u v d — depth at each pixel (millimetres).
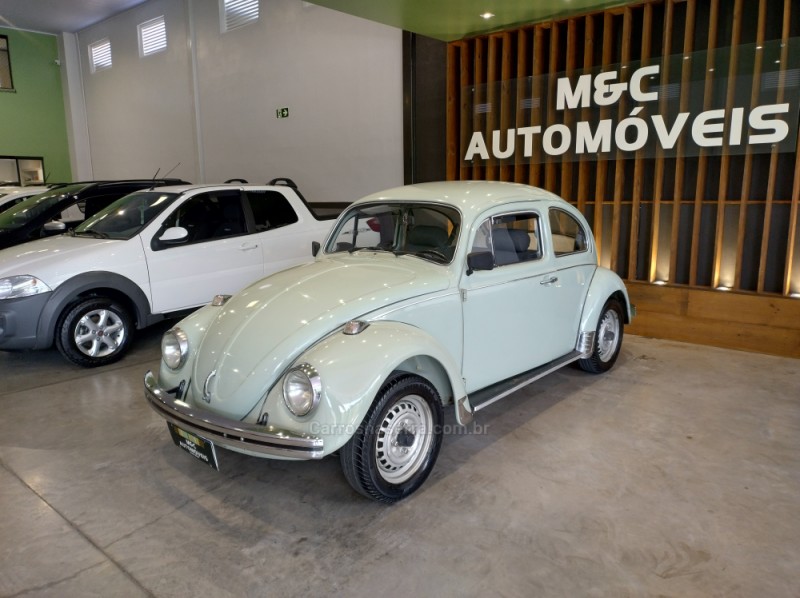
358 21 8031
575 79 5820
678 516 2637
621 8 5508
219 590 2199
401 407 2742
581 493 2846
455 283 3182
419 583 2221
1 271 4434
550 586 2191
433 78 7305
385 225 3646
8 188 8148
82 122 14109
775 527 2549
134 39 12000
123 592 2195
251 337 2809
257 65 9555
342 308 2807
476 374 3369
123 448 3402
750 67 4824
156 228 5035
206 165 10984
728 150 5020
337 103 8508
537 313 3736
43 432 3619
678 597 2125
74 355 4656
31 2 11445
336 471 3139
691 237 5496
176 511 2752
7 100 13430
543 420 3723
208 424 2557
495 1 5352
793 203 4777
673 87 5227
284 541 2504
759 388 4230
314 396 2385
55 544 2498
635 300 5680
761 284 5070
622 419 3723
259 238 5629
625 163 5832
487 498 2812
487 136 6559
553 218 3963
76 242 4906
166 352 3053
